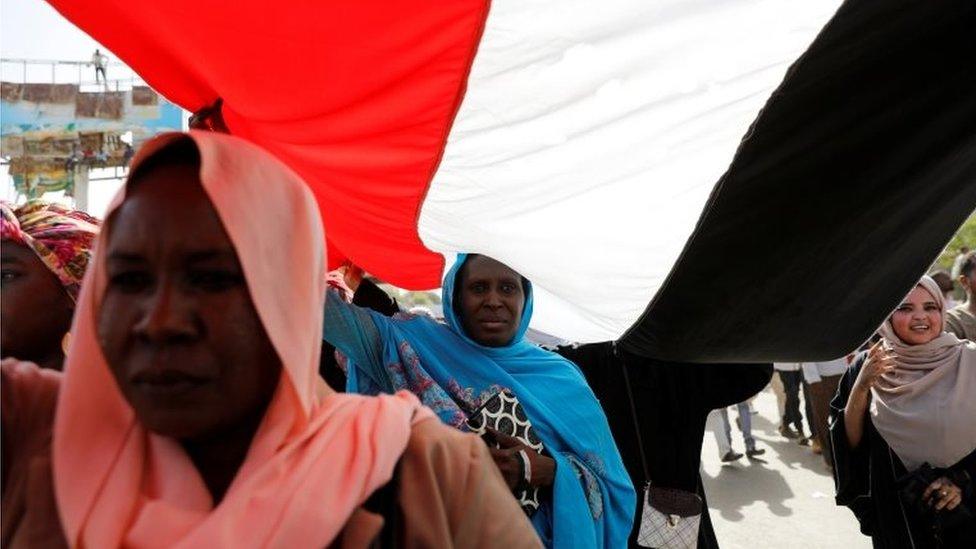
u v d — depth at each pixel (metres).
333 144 1.29
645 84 1.11
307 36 1.01
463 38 1.02
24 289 1.16
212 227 0.65
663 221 1.34
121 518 0.64
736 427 7.49
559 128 1.18
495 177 1.29
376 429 0.74
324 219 1.73
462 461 0.78
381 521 0.69
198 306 0.63
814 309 1.48
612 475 1.79
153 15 1.02
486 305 1.80
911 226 1.37
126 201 0.66
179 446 0.69
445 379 1.75
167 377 0.62
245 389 0.66
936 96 1.13
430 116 1.17
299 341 0.69
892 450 2.38
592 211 1.35
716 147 1.21
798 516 4.48
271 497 0.65
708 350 1.56
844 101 1.14
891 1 1.00
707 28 1.04
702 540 2.23
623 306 1.54
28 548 0.65
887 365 2.40
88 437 0.67
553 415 1.77
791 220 1.28
